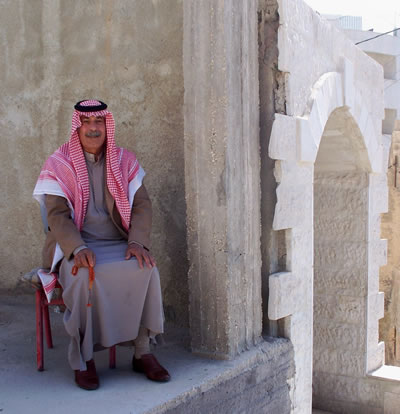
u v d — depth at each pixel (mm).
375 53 10875
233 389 3342
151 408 2703
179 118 3891
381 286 9773
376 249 5887
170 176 3959
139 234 3195
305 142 4152
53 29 4477
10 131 4762
